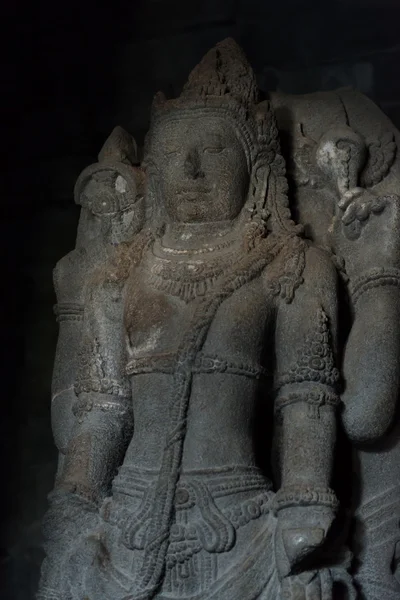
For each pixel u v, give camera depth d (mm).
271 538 2734
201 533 2729
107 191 3361
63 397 3213
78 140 4336
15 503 4133
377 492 3025
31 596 4039
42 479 4145
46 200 4324
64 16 4359
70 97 4355
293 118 3375
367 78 4172
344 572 2793
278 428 2932
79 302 3291
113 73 4344
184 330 2867
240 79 3170
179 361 2828
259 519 2758
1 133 4352
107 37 4352
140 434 2893
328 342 2871
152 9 4340
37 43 4367
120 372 3043
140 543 2773
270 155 3133
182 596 2732
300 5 4254
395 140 3328
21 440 4188
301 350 2859
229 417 2816
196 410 2816
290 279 2914
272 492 2814
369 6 4203
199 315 2852
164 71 4301
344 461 3039
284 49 4254
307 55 4238
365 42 4199
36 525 4105
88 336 3094
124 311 3018
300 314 2896
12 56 4359
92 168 3391
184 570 2734
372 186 3293
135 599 2730
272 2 4270
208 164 3045
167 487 2766
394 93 4137
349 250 3150
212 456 2791
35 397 4211
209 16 4297
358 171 3248
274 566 2711
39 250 4297
